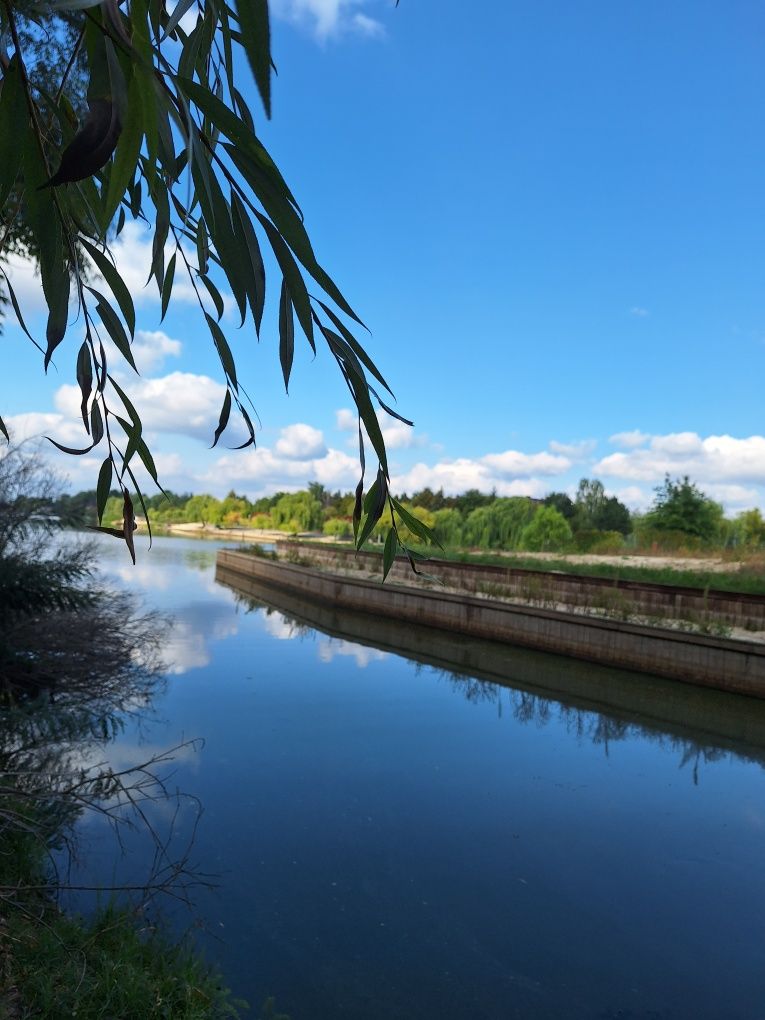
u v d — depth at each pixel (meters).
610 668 16.09
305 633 20.16
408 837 6.61
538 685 14.54
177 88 0.83
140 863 5.57
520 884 5.84
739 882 6.02
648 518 36.22
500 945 4.93
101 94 0.72
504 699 12.96
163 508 94.06
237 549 43.88
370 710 11.39
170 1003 3.49
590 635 16.70
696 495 35.00
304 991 4.28
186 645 16.67
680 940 5.11
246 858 5.94
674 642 14.78
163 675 12.98
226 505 99.12
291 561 36.25
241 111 1.18
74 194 1.30
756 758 9.92
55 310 0.96
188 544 65.06
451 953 4.80
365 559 33.69
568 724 11.30
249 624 21.31
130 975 3.54
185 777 7.76
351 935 4.94
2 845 4.83
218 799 7.21
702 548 32.09
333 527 74.00
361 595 25.86
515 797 7.83
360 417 0.96
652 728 11.48
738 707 12.88
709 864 6.36
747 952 4.96
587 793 8.06
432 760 8.94
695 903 5.64
